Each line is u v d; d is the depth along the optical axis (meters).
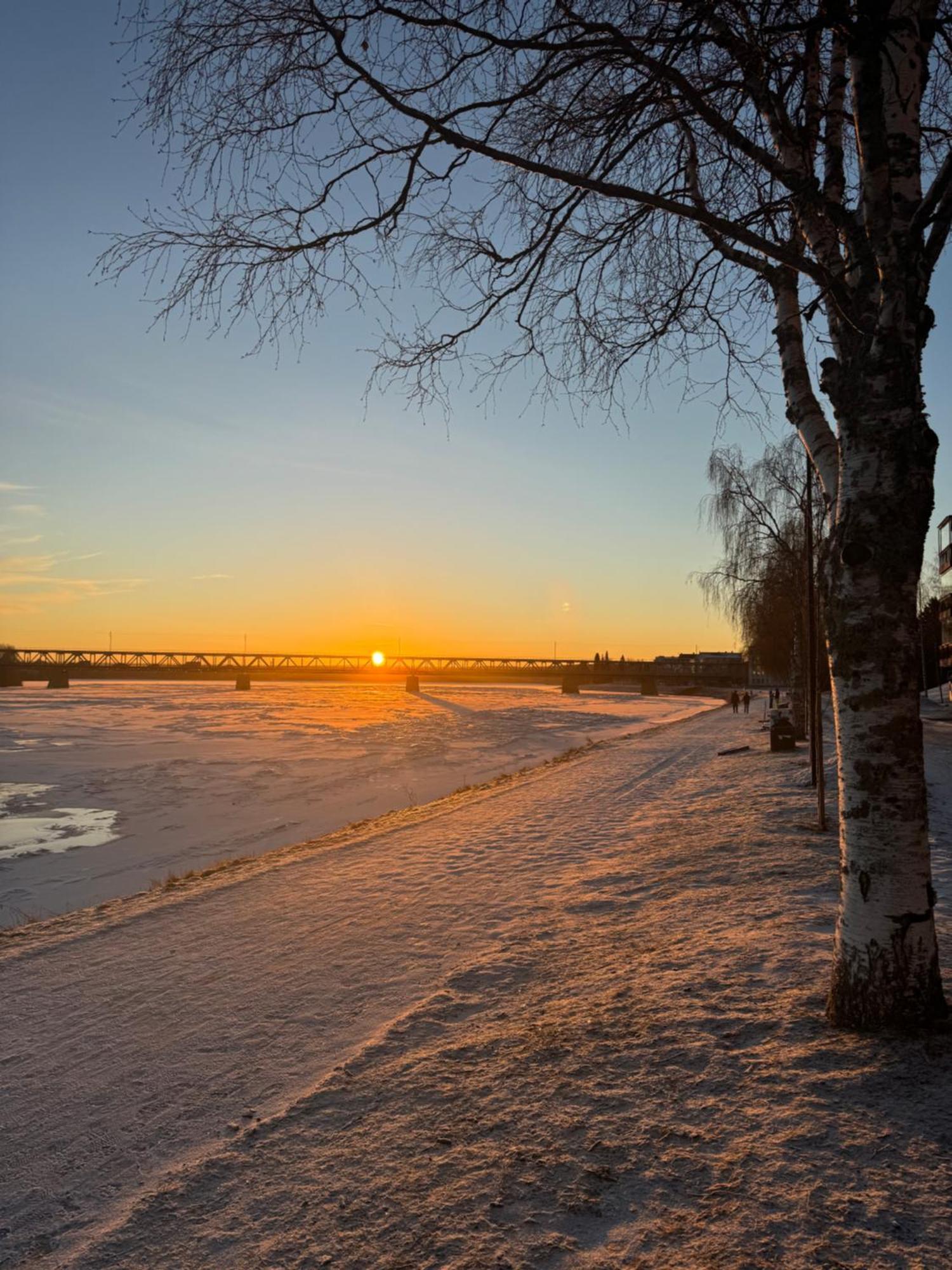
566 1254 2.83
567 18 4.70
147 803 20.89
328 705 70.94
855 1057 3.85
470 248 5.69
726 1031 4.39
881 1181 3.03
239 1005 5.83
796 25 3.99
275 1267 2.91
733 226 4.34
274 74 4.57
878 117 4.00
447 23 4.43
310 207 5.03
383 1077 4.36
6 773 26.33
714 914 6.90
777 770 17.88
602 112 4.88
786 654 30.94
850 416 4.18
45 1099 4.52
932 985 4.09
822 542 4.95
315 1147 3.71
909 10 4.16
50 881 13.14
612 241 5.63
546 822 13.73
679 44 4.40
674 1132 3.51
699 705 80.19
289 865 11.09
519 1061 4.36
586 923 7.24
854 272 4.44
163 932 7.95
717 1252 2.75
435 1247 2.93
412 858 11.14
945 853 8.82
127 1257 3.04
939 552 67.44
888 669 4.10
